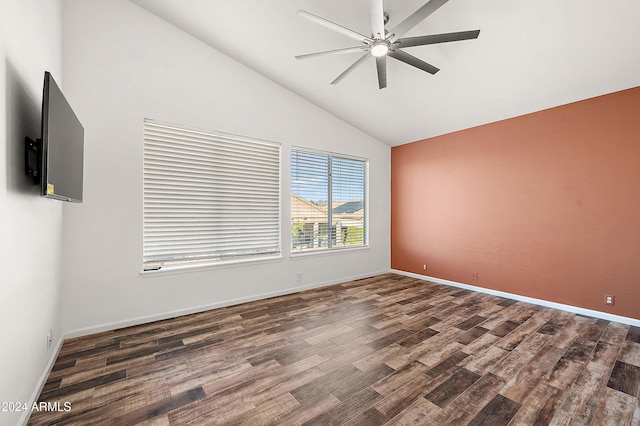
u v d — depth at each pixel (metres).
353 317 3.11
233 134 3.50
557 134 3.40
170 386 1.88
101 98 2.71
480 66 2.97
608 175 3.04
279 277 3.93
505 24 2.42
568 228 3.32
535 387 1.88
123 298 2.81
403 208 5.26
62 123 1.65
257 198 3.78
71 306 2.57
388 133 4.91
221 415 1.61
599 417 1.60
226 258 3.52
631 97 2.90
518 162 3.74
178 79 3.12
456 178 4.44
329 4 2.51
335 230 4.72
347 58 3.21
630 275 2.92
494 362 2.19
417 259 5.02
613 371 2.06
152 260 3.03
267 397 1.77
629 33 2.29
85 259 2.63
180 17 2.99
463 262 4.35
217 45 3.32
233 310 3.32
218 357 2.25
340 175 4.79
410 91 3.63
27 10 1.60
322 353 2.32
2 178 1.28
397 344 2.48
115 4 2.78
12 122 1.39
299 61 3.40
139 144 2.89
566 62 2.70
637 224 2.88
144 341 2.52
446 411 1.65
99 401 1.73
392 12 2.46
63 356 2.25
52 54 2.14
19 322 1.47
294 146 4.11
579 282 3.25
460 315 3.18
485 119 3.96
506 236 3.86
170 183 3.13
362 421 1.57
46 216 1.96
